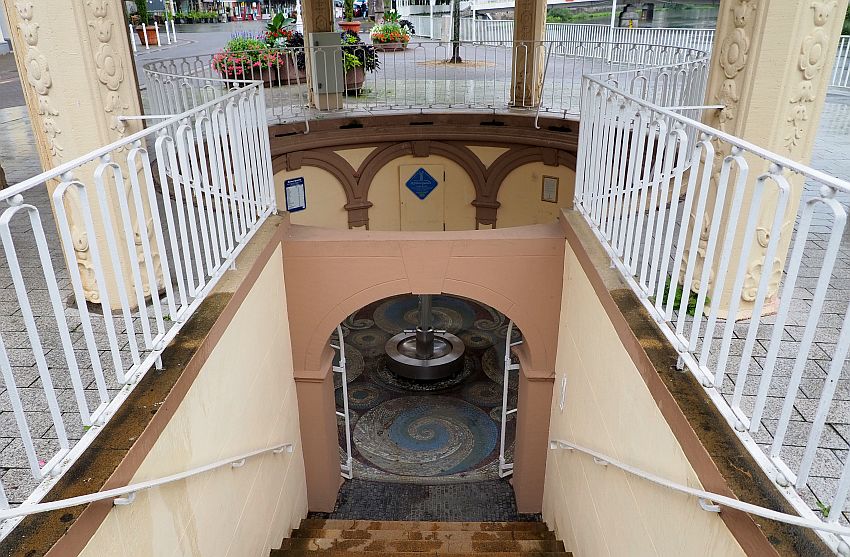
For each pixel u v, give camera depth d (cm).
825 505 224
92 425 223
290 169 899
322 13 909
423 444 723
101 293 228
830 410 285
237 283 358
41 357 193
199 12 3747
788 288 184
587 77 438
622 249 344
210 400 308
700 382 243
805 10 331
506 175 959
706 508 202
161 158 284
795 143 362
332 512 612
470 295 509
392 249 492
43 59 358
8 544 179
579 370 424
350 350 923
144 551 235
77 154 378
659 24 2005
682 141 266
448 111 938
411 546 480
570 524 450
